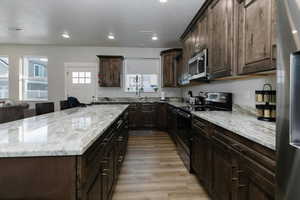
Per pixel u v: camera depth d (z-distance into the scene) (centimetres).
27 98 668
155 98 684
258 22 173
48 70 662
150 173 287
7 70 659
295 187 83
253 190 126
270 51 156
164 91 685
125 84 680
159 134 554
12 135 122
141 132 582
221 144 178
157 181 262
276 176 96
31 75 668
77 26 451
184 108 332
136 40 575
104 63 638
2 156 93
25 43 633
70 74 668
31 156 94
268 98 193
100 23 429
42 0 323
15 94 652
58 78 665
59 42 611
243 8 200
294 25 81
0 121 200
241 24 204
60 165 96
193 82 404
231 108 292
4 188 94
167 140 483
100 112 264
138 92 683
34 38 561
